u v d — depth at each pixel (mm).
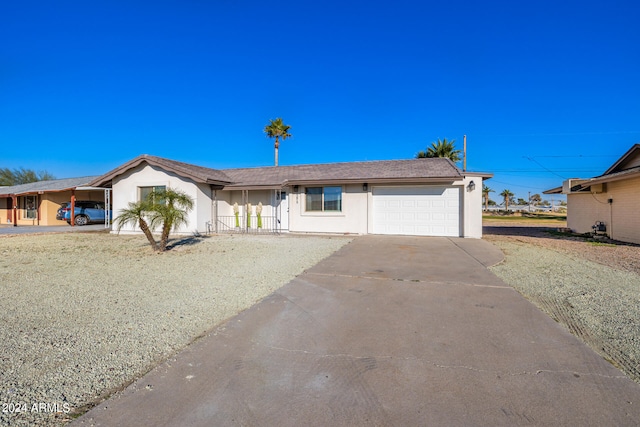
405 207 14477
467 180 13750
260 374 2939
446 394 2643
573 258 9055
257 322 4145
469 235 13680
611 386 2750
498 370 3004
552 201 64188
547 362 3148
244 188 15797
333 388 2732
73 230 18281
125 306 4805
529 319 4238
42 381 2818
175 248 10781
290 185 15430
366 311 4551
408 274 6754
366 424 2301
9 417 2357
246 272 7062
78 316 4379
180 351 3367
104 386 2756
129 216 10070
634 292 5559
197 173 15609
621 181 13742
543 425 2285
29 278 6582
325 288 5711
